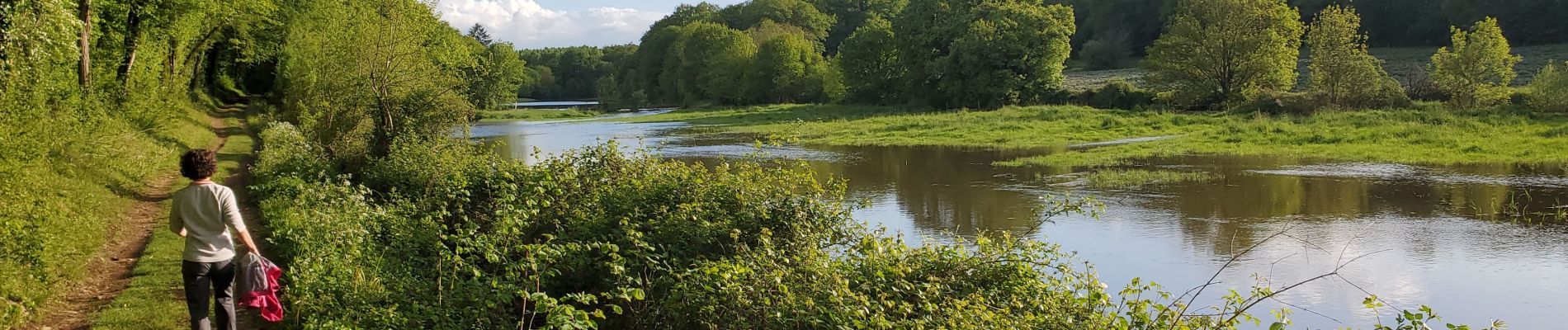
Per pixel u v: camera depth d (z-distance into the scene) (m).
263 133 27.59
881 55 71.75
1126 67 88.50
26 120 13.15
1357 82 43.12
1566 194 18.83
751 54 86.62
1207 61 50.66
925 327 7.45
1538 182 20.69
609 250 8.01
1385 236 15.12
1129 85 57.41
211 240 6.20
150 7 24.77
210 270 6.21
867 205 11.07
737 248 9.22
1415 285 12.01
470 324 7.24
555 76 157.62
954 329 7.12
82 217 10.94
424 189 13.59
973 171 26.23
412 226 10.66
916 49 66.94
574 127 57.59
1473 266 12.96
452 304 7.54
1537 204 17.81
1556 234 14.95
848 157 32.06
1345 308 11.02
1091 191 21.17
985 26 60.25
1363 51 46.16
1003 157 30.53
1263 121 37.94
